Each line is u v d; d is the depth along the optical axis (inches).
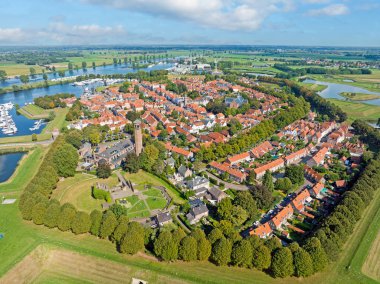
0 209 6259.8
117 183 7495.1
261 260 4416.8
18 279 4505.4
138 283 4377.5
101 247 5039.4
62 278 4517.7
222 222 5324.8
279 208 6387.8
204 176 7721.5
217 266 4623.5
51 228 5551.2
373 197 6560.0
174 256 4616.1
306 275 4360.2
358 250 5009.8
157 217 5772.6
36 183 6560.0
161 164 7829.7
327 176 7559.1
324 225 5305.1
